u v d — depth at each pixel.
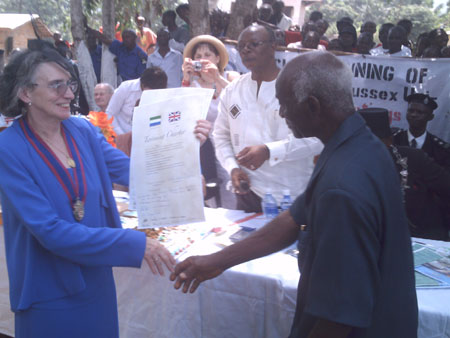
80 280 1.41
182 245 1.99
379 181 1.01
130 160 1.68
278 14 7.19
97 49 6.37
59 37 6.19
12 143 1.33
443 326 1.48
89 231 1.36
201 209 1.55
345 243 0.96
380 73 4.10
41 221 1.28
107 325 1.54
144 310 1.98
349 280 0.95
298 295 1.19
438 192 2.40
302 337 1.14
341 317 0.95
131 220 2.30
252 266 1.81
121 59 6.02
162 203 1.59
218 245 2.01
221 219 2.41
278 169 2.48
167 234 2.13
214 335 1.87
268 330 1.76
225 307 1.83
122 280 2.01
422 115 2.85
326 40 6.70
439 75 3.93
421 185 2.42
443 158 2.85
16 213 1.31
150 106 1.64
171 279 1.46
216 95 3.16
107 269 1.56
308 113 1.09
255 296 1.76
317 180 1.08
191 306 1.88
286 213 1.38
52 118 1.40
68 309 1.41
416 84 4.02
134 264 1.41
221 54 3.23
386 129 2.25
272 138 2.48
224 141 2.70
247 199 2.59
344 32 5.89
